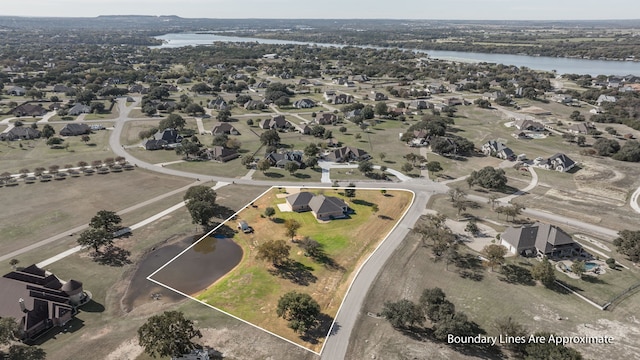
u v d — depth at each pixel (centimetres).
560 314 6419
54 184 11188
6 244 8181
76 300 6469
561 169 12812
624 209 10131
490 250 7631
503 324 5872
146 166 12750
